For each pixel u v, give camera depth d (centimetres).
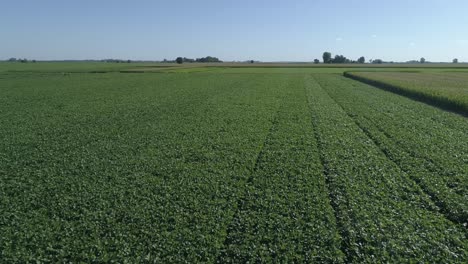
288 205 1035
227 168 1375
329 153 1548
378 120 2309
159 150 1642
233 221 945
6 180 1258
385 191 1135
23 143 1767
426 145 1655
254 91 4425
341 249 831
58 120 2398
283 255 790
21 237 871
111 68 12850
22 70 10700
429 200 1063
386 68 13575
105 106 3062
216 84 5641
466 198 1075
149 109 2886
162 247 826
